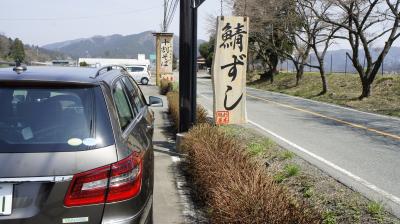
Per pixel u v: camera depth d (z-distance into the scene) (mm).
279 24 26891
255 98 21688
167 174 6395
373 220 4270
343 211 4512
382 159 7488
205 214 4770
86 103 2934
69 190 2576
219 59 8242
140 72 34031
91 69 3607
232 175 4555
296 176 5742
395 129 11234
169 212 4812
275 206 3773
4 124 2807
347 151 8141
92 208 2631
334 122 12484
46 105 2916
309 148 8383
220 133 6840
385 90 20094
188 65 7832
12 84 2971
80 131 2791
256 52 38469
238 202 3861
